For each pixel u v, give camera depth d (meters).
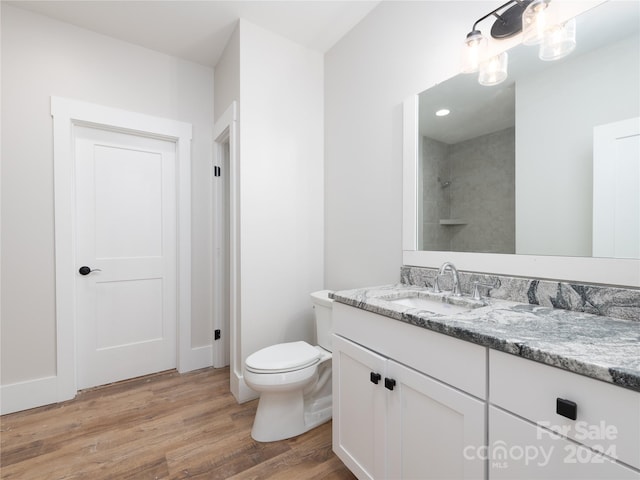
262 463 1.45
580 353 0.65
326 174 2.41
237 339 2.10
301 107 2.32
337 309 1.39
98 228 2.25
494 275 1.30
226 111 2.24
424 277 1.60
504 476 0.76
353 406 1.27
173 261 2.53
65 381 2.03
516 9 1.18
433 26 1.55
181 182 2.47
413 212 1.66
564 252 1.09
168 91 2.44
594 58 1.02
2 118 1.86
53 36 2.01
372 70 1.95
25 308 1.93
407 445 1.02
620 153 0.97
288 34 2.20
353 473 1.28
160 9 1.94
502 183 1.28
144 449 1.55
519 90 1.22
